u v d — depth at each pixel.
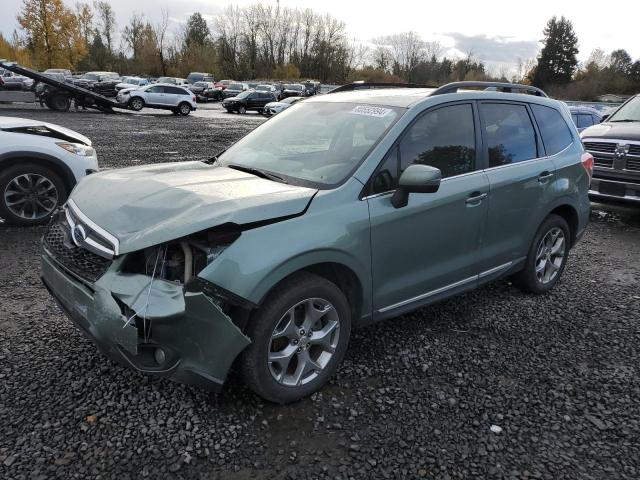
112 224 2.75
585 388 3.36
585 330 4.18
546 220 4.63
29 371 3.20
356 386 3.24
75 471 2.45
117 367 3.28
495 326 4.17
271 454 2.63
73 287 2.82
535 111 4.55
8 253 5.37
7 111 24.23
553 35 89.31
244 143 4.13
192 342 2.59
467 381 3.36
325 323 3.11
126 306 2.57
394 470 2.56
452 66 91.88
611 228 7.63
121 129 19.34
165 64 81.31
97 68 80.88
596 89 71.25
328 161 3.41
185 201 2.81
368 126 3.56
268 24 88.69
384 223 3.23
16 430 2.69
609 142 7.75
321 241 2.88
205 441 2.69
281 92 46.06
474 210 3.81
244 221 2.66
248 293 2.62
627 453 2.77
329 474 2.52
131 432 2.72
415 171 3.16
